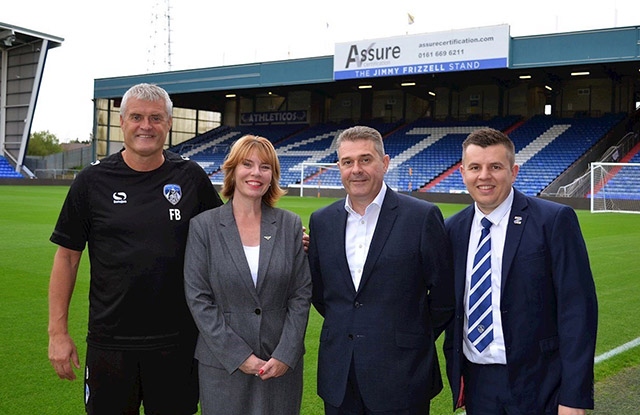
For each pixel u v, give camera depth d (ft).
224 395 8.00
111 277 8.24
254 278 8.16
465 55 78.13
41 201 64.54
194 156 115.96
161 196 8.48
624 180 70.90
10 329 15.94
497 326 7.64
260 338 8.04
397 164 94.48
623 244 35.96
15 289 20.93
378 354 7.85
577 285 7.15
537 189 77.66
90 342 8.42
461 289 7.94
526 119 97.04
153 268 8.23
